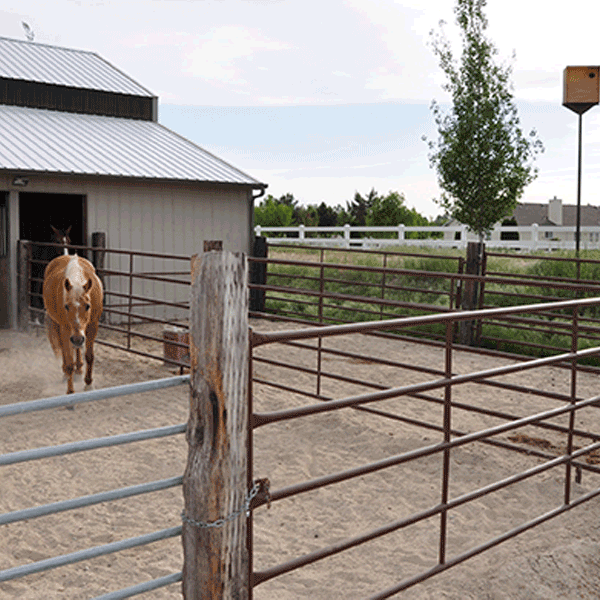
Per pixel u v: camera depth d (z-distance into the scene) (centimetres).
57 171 1243
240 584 249
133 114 1795
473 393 810
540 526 453
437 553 421
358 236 3350
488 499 504
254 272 1488
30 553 422
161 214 1427
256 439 644
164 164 1467
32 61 1733
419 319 321
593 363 976
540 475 548
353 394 805
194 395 239
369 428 668
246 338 243
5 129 1423
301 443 634
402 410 734
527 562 393
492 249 1983
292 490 272
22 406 212
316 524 466
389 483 538
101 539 442
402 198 3922
